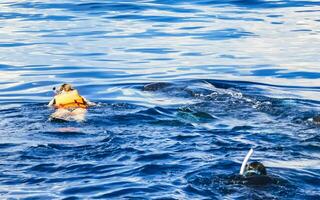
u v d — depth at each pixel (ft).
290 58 72.49
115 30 87.10
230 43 79.71
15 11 100.37
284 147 41.27
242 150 40.75
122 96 57.62
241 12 98.43
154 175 36.50
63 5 104.27
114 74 66.13
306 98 56.75
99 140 42.63
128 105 50.90
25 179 36.47
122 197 33.78
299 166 37.93
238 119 48.08
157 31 86.38
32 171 37.60
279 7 101.81
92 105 50.67
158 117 48.19
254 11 99.14
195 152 40.19
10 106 54.24
